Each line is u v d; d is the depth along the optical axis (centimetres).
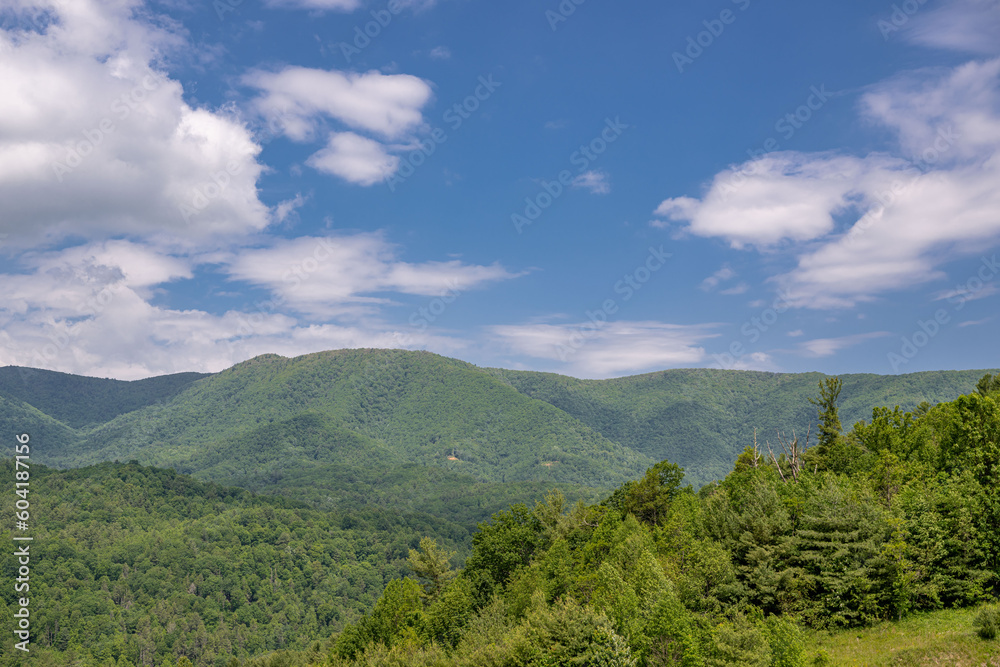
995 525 4100
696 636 3612
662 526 6975
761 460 7681
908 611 4038
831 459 6638
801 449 7406
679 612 3703
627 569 5241
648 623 3806
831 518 4312
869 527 4222
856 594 4038
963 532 4100
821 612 4094
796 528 4556
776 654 3425
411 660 6412
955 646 3164
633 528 6397
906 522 4231
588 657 3731
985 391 7719
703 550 4547
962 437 5384
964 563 4078
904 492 4678
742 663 3316
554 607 4466
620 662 3666
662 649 3731
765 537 4488
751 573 4300
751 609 4062
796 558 4297
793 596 4191
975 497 4212
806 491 5159
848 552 4147
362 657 7625
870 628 3956
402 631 7388
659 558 5050
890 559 4066
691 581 4209
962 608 3959
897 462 5609
